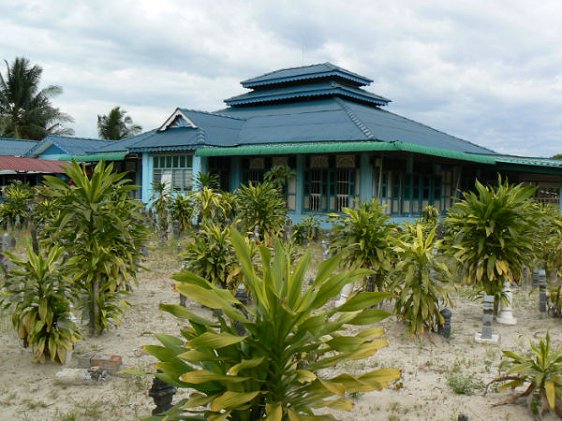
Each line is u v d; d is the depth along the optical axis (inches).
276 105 1091.3
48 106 1866.4
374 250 371.9
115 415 214.7
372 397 235.3
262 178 899.4
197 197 746.2
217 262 362.9
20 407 222.7
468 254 358.0
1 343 301.7
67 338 269.7
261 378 139.3
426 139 915.4
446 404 228.8
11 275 278.7
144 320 351.9
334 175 805.9
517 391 235.6
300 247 678.5
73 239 313.4
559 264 465.7
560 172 839.7
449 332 318.0
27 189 886.4
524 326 352.8
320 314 135.0
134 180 1055.6
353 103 1035.9
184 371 139.2
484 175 994.7
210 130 927.0
